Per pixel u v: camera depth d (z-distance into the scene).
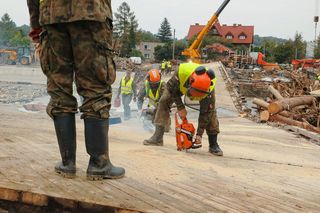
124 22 125.12
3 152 3.73
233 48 120.31
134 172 3.40
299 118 17.88
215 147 6.14
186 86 5.96
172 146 6.76
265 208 2.68
